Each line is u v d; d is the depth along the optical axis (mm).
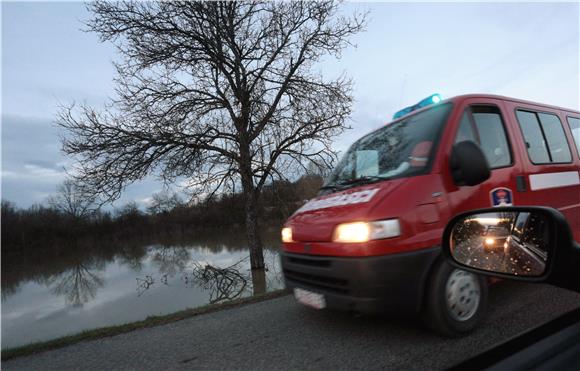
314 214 3082
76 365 3027
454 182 2836
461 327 2721
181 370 2771
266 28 13703
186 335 3486
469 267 1907
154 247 34594
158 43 12539
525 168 3408
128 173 12172
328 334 3125
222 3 13383
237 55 13688
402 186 2717
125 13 12297
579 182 3975
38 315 10945
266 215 15359
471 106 3252
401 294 2469
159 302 11055
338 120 13266
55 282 19219
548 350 1459
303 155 13484
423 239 2572
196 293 12031
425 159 2896
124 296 12375
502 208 1675
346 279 2539
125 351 3236
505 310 3266
